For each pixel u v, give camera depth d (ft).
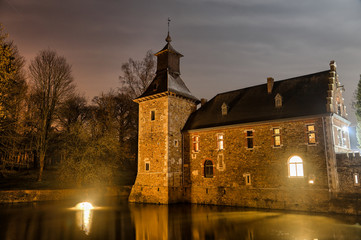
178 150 84.79
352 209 55.57
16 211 67.67
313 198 60.64
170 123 83.66
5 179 98.78
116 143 101.50
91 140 97.55
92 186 100.27
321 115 61.21
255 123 70.79
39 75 97.19
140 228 49.14
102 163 95.61
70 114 138.62
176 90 87.51
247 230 45.55
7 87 74.38
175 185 81.71
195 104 94.89
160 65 94.22
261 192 68.18
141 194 85.10
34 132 99.09
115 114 127.24
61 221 55.77
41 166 96.63
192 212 64.59
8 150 83.92
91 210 69.77
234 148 74.54
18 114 81.66
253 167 70.38
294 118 64.75
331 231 43.24
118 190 105.40
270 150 68.13
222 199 74.69
